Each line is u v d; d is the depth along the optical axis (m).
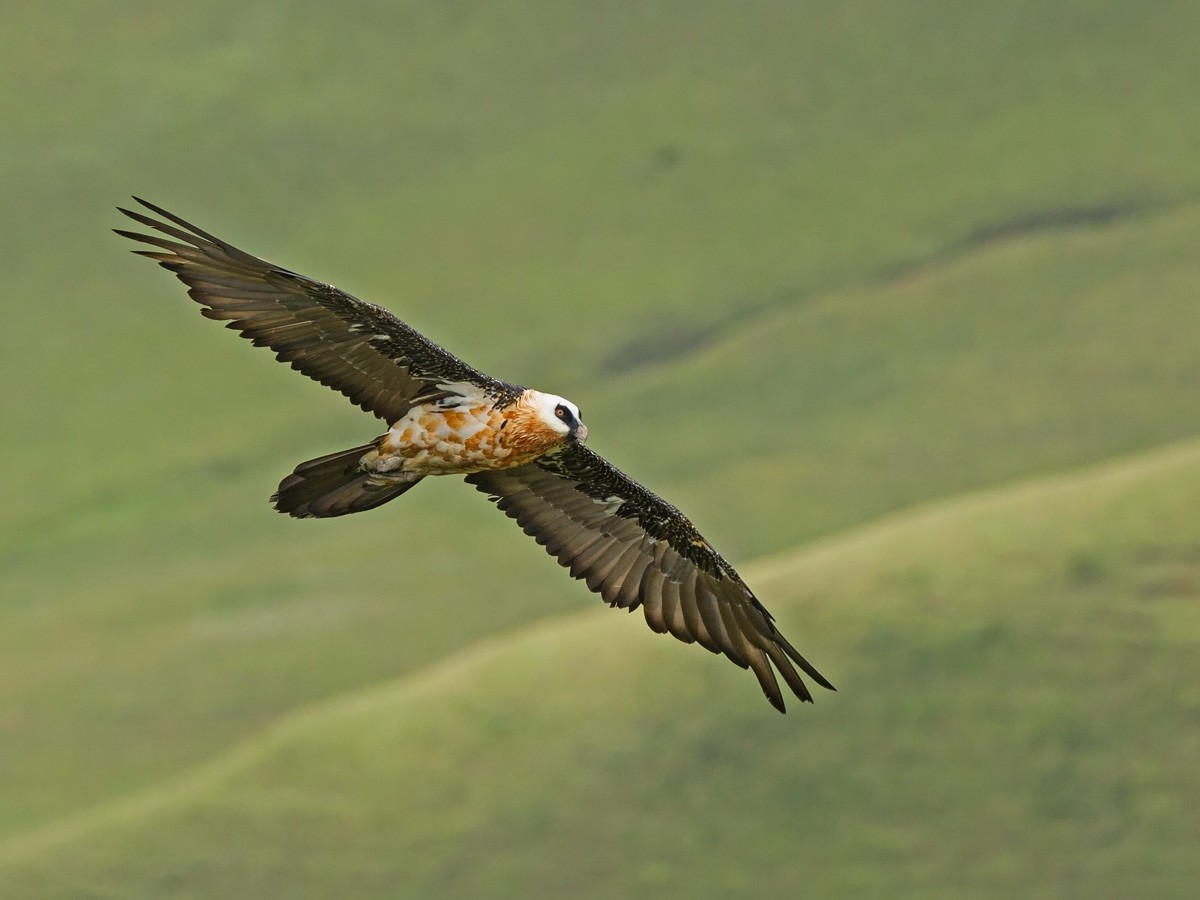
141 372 77.25
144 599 60.03
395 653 53.72
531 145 91.06
